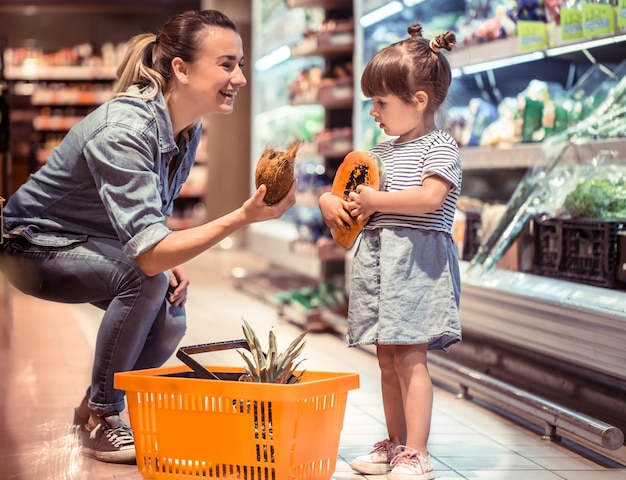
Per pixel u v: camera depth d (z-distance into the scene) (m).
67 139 2.91
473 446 3.03
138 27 14.27
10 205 3.02
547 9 3.94
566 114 4.11
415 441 2.57
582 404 3.33
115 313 2.80
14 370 4.18
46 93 13.79
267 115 9.22
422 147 2.70
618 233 3.21
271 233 7.73
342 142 6.16
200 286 8.16
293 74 8.30
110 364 2.81
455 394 3.88
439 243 2.66
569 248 3.47
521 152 4.05
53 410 3.40
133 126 2.73
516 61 4.35
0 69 7.71
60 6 13.79
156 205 2.64
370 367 4.51
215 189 12.42
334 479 2.60
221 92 2.86
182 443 2.37
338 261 6.54
